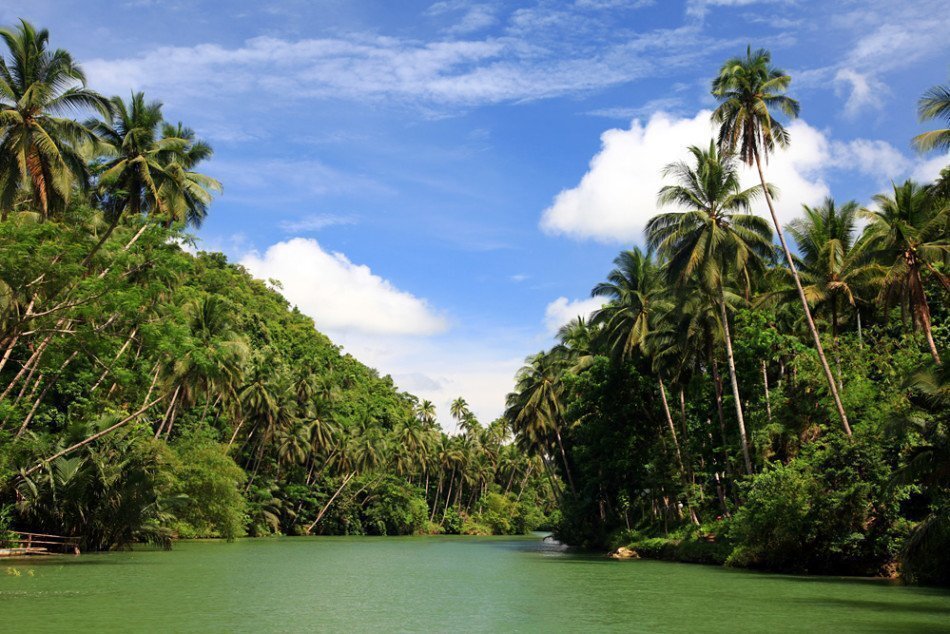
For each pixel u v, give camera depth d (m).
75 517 44.88
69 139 36.00
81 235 33.59
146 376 41.47
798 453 42.94
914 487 32.94
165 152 43.06
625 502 65.31
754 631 19.36
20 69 34.69
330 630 19.58
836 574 36.03
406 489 120.19
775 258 45.31
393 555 58.34
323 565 44.94
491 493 142.62
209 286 125.19
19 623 19.77
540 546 79.00
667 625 20.52
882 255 38.44
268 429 90.25
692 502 51.09
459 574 38.62
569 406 63.84
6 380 41.94
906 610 23.19
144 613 22.03
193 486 66.00
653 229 44.94
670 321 49.97
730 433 50.19
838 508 34.62
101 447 46.09
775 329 45.31
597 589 30.39
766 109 39.84
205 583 31.42
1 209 34.50
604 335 59.41
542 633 19.27
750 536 38.81
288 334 144.00
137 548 55.38
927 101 30.88
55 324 32.50
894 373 37.84
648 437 58.56
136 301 31.91
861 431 35.47
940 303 44.25
